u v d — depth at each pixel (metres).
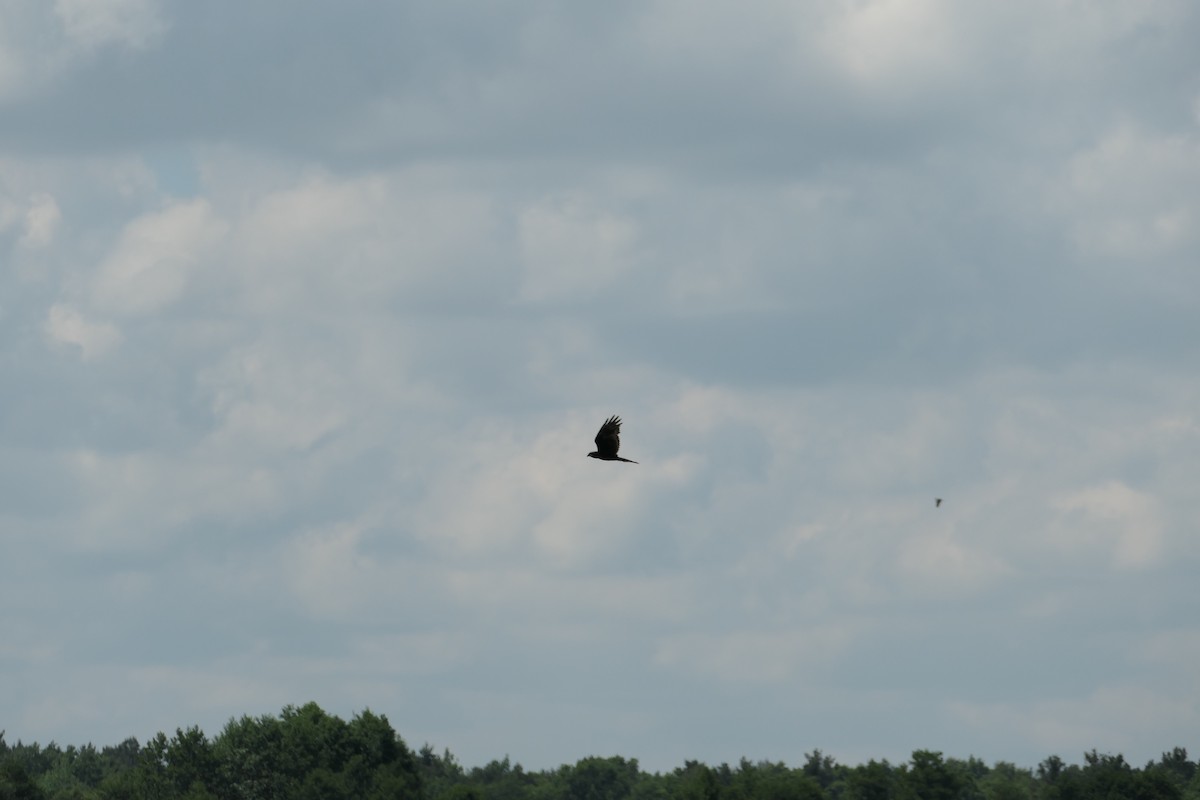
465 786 150.00
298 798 147.00
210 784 150.38
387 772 148.00
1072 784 148.50
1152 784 146.25
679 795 147.88
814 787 145.88
